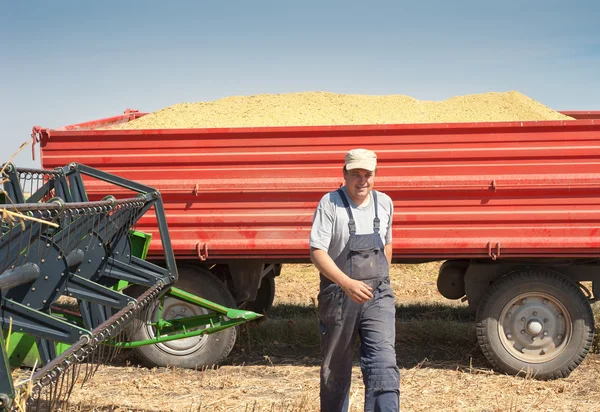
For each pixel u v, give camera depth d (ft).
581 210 19.36
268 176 19.94
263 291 26.76
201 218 20.21
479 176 19.51
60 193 17.67
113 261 17.76
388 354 12.64
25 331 12.48
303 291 34.55
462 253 19.83
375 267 12.91
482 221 19.62
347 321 12.82
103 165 20.18
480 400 17.66
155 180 20.18
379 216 13.21
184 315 20.65
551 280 19.77
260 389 18.70
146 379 19.48
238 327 23.84
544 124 19.20
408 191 19.69
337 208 12.93
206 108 25.94
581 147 19.22
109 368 20.71
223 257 20.36
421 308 29.63
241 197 20.10
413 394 18.13
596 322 23.56
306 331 24.29
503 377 19.84
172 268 18.56
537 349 19.97
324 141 19.75
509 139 19.38
